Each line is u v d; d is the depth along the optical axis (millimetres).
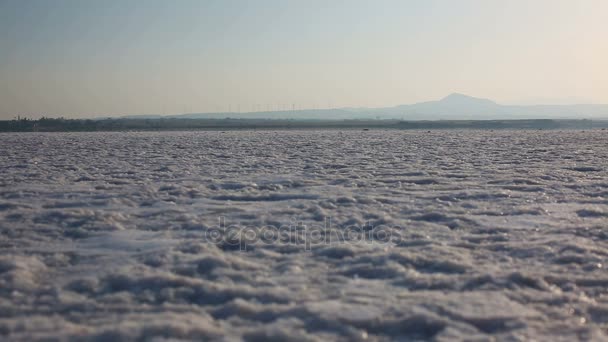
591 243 6578
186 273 5336
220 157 20062
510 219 8062
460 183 12164
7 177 13375
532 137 37438
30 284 4898
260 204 9461
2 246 6367
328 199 9750
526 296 4715
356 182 12438
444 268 5547
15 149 24984
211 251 6152
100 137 40188
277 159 18953
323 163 17266
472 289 4910
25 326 3938
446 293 4797
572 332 4000
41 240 6707
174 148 25562
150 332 3781
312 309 4316
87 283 4941
